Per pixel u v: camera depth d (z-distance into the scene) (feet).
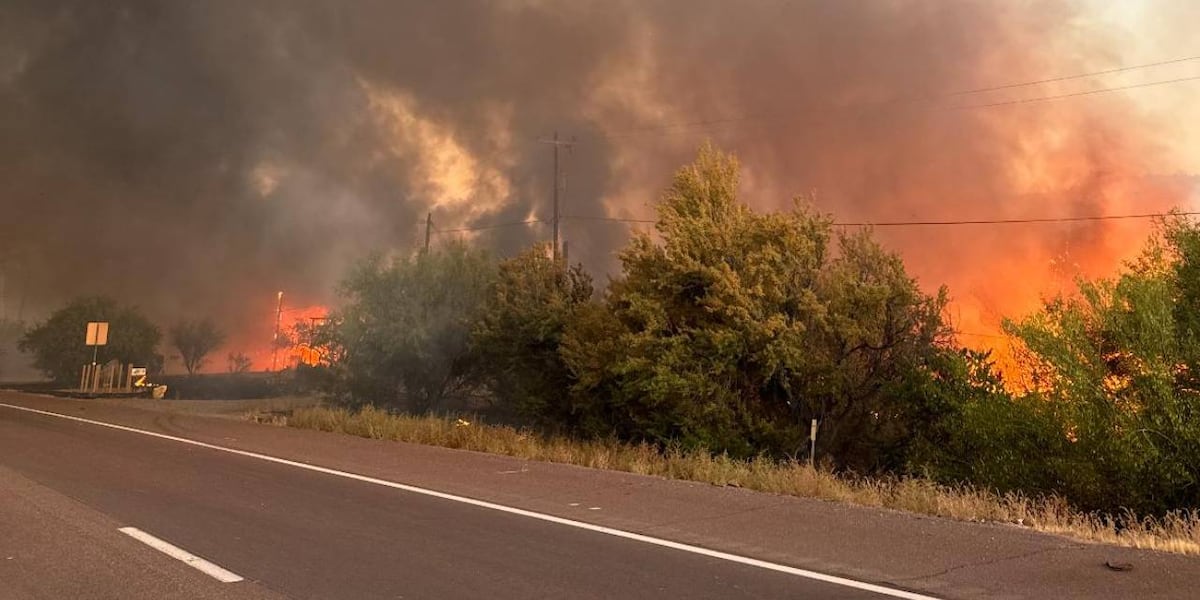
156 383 177.17
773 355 58.13
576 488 38.34
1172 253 43.55
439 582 22.63
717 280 61.77
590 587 22.12
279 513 32.48
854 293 59.21
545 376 83.66
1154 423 39.55
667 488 38.17
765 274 61.26
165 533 28.66
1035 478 44.06
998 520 31.24
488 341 88.89
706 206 65.82
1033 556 24.86
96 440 58.54
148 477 41.57
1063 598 20.62
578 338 74.43
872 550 25.98
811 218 64.28
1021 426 45.32
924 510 33.60
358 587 22.16
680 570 23.81
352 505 34.27
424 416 91.76
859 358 61.00
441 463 47.09
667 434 65.67
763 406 63.05
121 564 24.41
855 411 60.75
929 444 53.62
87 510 32.68
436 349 95.55
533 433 72.49
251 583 22.50
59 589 21.86
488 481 40.55
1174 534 29.14
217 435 63.10
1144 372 40.24
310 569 23.98
